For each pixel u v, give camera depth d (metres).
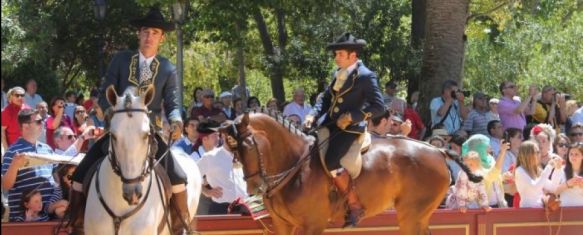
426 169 12.42
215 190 12.99
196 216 12.34
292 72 29.59
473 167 13.81
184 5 24.33
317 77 29.34
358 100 11.93
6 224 11.04
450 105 19.81
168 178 9.91
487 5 35.94
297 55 29.25
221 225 12.55
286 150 11.79
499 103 20.08
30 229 11.17
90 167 9.82
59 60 35.09
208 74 41.97
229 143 11.53
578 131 17.22
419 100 22.58
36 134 11.78
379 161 12.16
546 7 39.91
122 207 9.19
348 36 12.02
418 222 12.51
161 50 38.81
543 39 35.25
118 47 34.75
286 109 20.89
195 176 10.95
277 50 31.34
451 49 22.17
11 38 28.09
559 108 20.77
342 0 27.73
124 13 33.41
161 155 9.75
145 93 9.01
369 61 28.31
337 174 11.67
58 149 13.14
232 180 13.31
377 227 13.37
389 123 15.72
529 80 32.25
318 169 11.80
